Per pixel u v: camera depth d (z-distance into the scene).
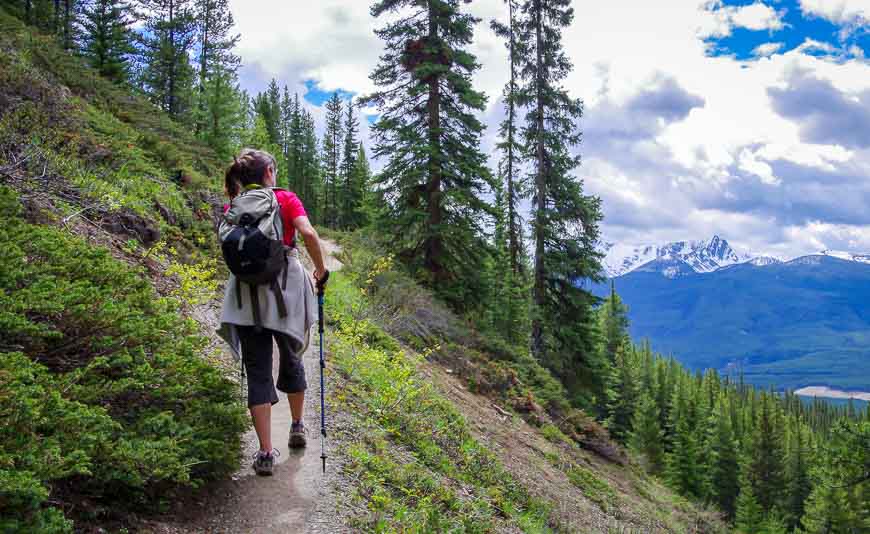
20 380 2.40
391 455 5.07
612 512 10.80
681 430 57.81
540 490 8.70
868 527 32.66
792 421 82.94
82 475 2.67
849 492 32.88
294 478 3.75
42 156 5.99
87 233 5.82
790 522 52.66
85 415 2.48
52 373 2.92
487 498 5.95
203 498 3.21
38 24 24.33
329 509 3.52
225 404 3.61
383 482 4.36
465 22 20.03
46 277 3.16
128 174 8.13
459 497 5.29
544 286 25.31
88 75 13.84
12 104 7.34
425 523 4.02
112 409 3.08
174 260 6.96
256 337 3.49
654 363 79.06
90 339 3.13
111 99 13.95
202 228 8.77
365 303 11.55
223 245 3.30
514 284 28.16
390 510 3.96
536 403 15.06
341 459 4.32
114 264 3.93
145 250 6.62
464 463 6.70
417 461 5.45
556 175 25.08
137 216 7.06
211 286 6.36
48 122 7.48
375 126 19.98
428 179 19.98
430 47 19.45
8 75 8.08
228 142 33.22
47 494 2.04
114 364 2.97
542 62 25.66
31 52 11.73
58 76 12.05
